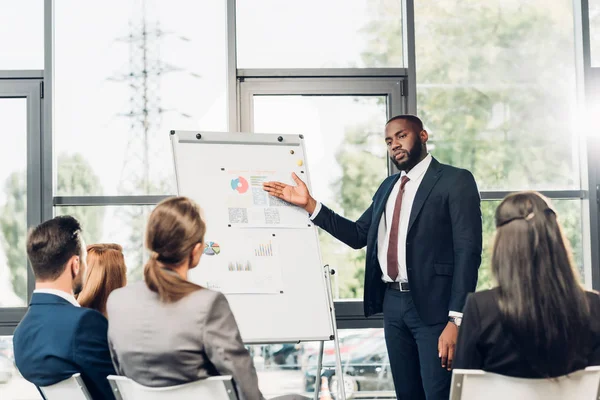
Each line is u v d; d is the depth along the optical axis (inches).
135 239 159.8
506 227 72.2
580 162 162.1
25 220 159.8
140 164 161.0
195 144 133.0
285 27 163.8
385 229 133.6
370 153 162.9
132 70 162.6
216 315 75.5
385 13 163.8
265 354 159.3
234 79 160.7
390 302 130.8
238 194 131.9
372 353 159.8
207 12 163.5
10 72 160.7
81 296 101.2
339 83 163.0
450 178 128.6
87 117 161.2
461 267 122.3
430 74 163.0
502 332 70.2
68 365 83.7
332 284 160.9
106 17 163.0
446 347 119.9
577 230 161.9
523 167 162.2
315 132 163.0
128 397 79.7
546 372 69.2
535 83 163.2
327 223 135.5
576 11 162.9
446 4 163.3
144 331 75.3
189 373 75.0
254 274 127.3
